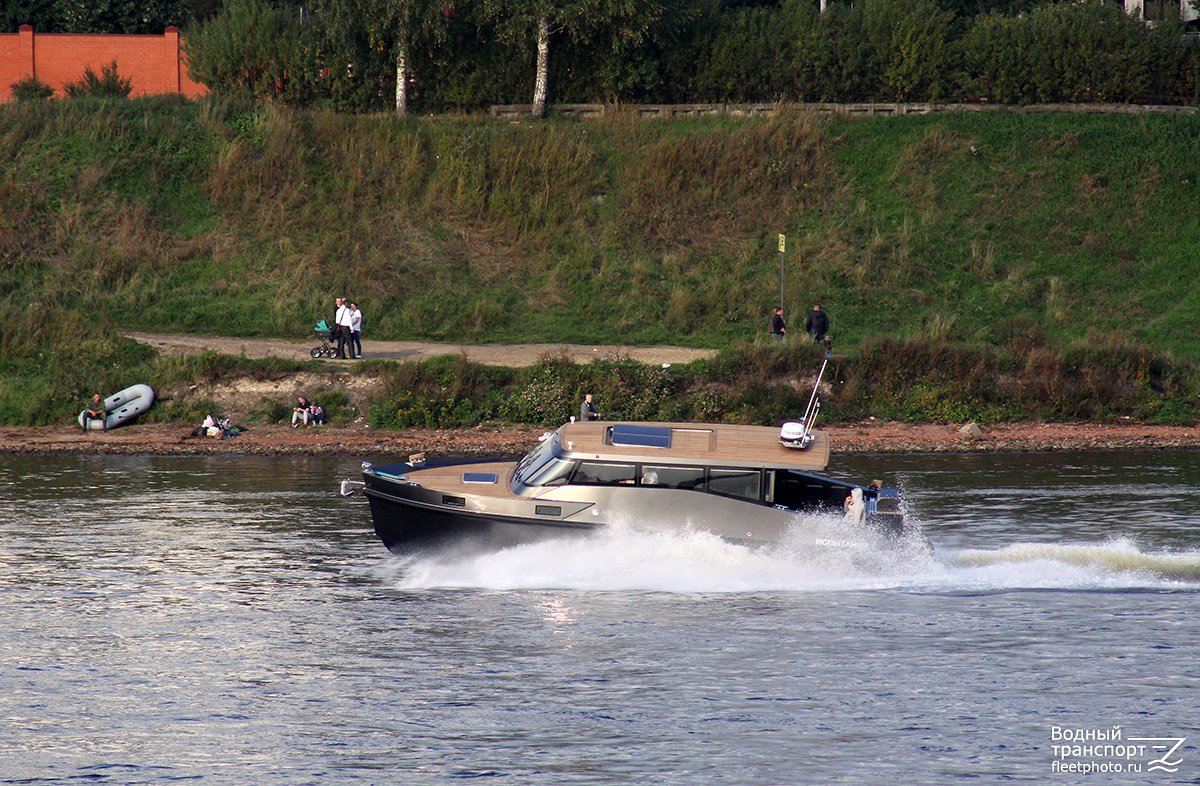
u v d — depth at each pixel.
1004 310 146.38
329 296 143.00
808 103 180.38
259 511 70.56
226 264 147.50
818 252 155.88
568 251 156.88
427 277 150.00
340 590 52.22
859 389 117.88
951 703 39.16
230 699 38.94
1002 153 170.00
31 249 143.88
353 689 39.94
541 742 35.84
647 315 144.75
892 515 53.66
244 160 160.62
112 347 120.00
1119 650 44.38
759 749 35.53
